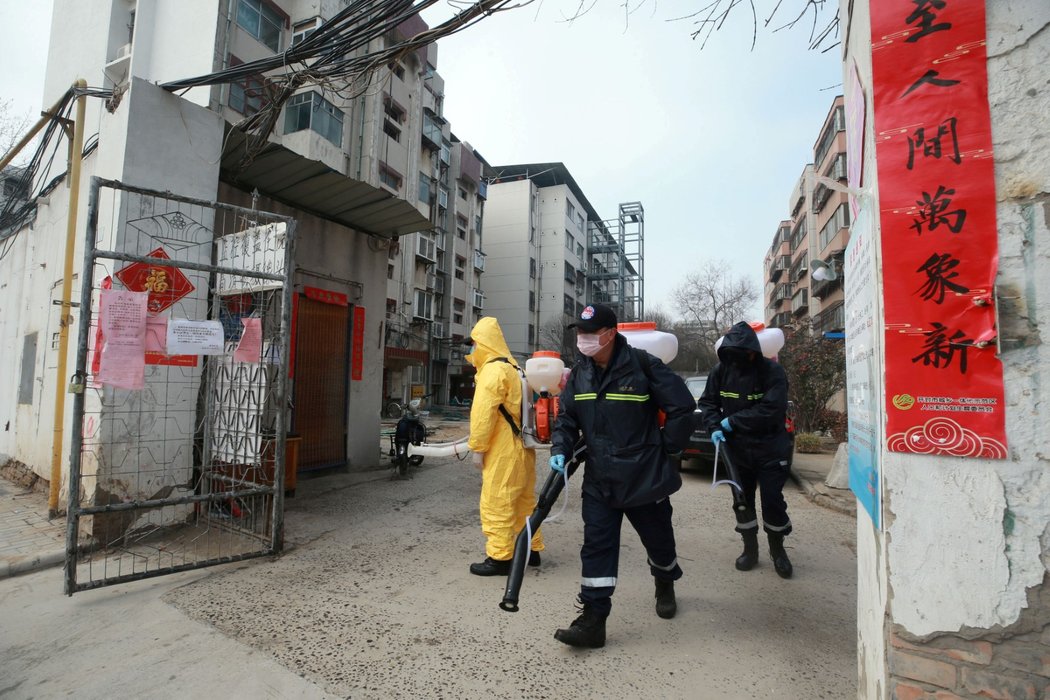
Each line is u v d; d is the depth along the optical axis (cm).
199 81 446
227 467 461
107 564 374
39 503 523
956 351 153
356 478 691
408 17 397
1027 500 145
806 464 855
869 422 186
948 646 153
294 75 438
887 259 164
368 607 308
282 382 405
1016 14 151
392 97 1972
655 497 261
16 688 228
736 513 384
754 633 281
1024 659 144
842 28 240
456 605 312
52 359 576
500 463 364
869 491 186
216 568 370
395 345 2511
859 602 211
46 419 577
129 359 348
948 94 158
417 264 2767
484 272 3928
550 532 474
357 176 1536
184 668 243
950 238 155
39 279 636
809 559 406
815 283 2680
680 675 240
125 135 430
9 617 295
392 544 430
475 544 433
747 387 366
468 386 3394
